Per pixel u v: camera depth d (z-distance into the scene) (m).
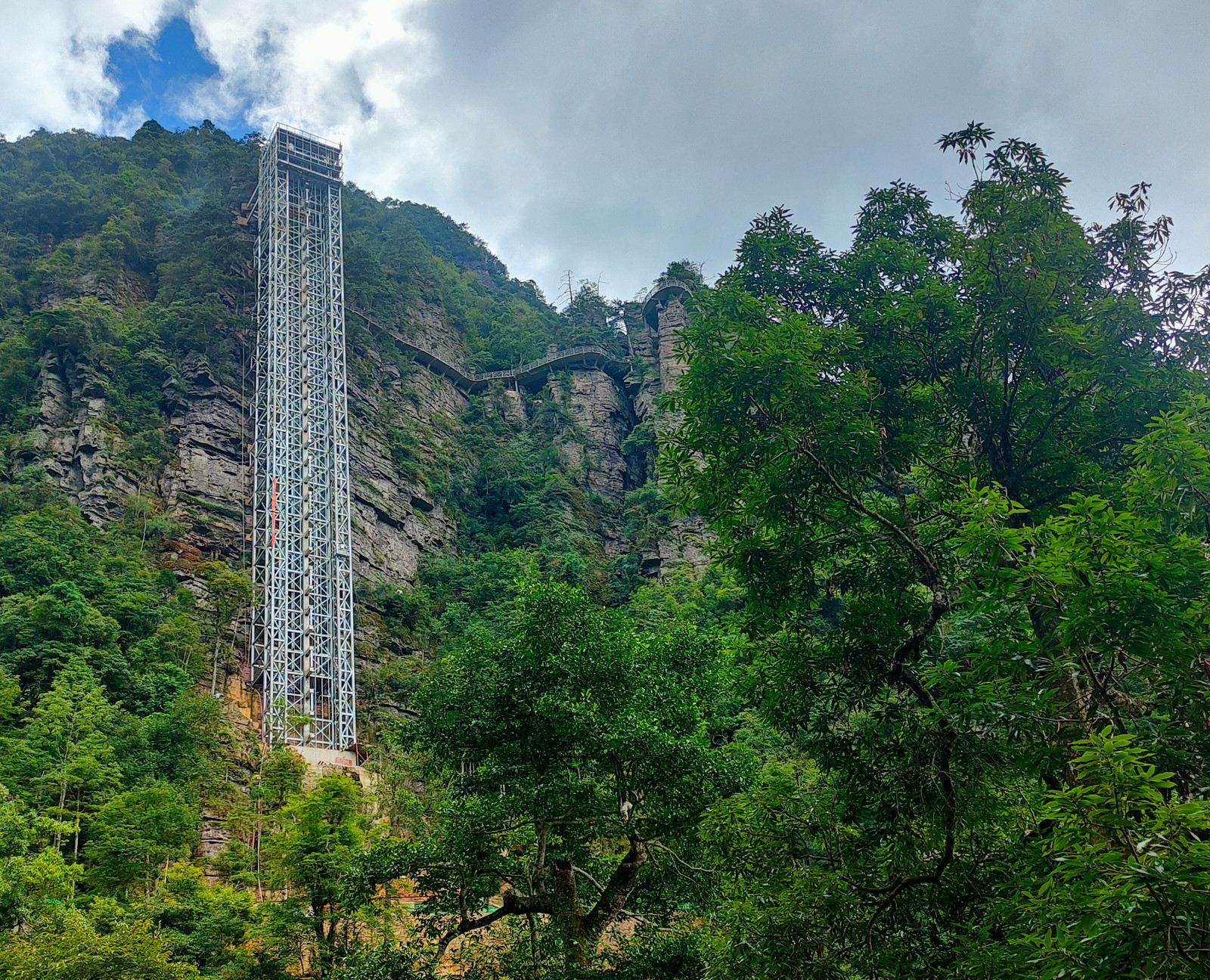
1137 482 10.84
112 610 55.06
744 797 13.48
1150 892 7.00
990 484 14.30
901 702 13.13
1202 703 9.24
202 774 44.62
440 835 17.33
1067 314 14.01
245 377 79.56
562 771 17.08
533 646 18.23
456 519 93.19
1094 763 7.98
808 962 11.05
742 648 15.50
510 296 146.62
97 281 82.25
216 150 100.88
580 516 97.56
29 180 98.19
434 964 16.33
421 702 18.55
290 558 66.38
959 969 10.13
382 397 93.88
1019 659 10.16
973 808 11.60
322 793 31.08
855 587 14.56
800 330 13.56
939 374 15.02
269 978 28.45
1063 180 15.20
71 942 23.58
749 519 14.59
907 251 15.98
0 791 32.66
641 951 16.53
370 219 125.62
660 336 115.69
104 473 66.44
